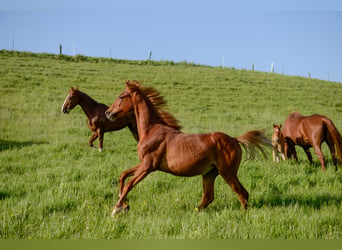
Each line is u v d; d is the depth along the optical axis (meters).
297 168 13.79
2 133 21.12
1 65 44.78
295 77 63.78
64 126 24.47
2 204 8.62
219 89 47.28
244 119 33.41
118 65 56.59
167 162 8.58
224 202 9.38
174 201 9.30
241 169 13.09
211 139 8.47
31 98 33.06
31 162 14.20
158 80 48.22
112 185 11.24
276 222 7.09
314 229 6.74
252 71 65.94
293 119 15.48
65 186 10.23
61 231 6.66
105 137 22.33
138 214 8.33
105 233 6.66
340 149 13.47
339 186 11.05
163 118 9.23
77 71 47.59
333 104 46.03
